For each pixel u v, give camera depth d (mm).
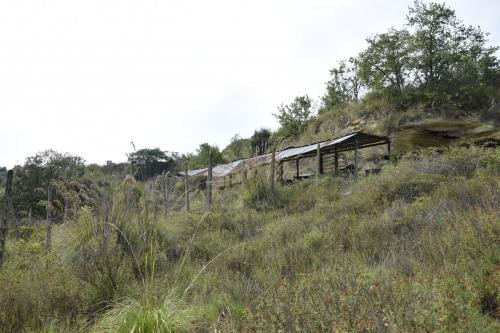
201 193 15945
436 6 26125
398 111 26219
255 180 14156
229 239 9547
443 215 7000
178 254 7941
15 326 4648
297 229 8695
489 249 4449
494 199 6879
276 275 5781
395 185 10617
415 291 3463
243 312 3885
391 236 6898
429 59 26297
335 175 16859
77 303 5203
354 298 3258
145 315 4402
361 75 29234
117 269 5953
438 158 12508
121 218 7254
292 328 3035
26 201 19922
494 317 3486
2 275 5387
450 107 24891
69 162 22344
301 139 31500
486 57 29000
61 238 7496
